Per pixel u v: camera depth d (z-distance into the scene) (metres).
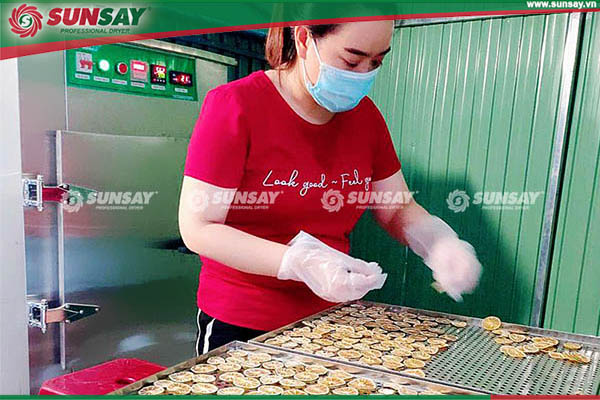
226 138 1.42
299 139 1.52
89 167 1.87
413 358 1.33
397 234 1.90
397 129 2.28
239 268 1.43
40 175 1.79
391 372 1.20
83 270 1.91
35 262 1.83
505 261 2.12
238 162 1.45
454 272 1.85
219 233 1.42
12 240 1.79
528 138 2.03
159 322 2.18
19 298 1.82
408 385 1.16
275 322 1.59
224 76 2.30
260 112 1.48
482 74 2.09
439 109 2.19
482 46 2.08
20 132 1.74
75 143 1.83
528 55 2.00
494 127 2.09
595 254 1.97
